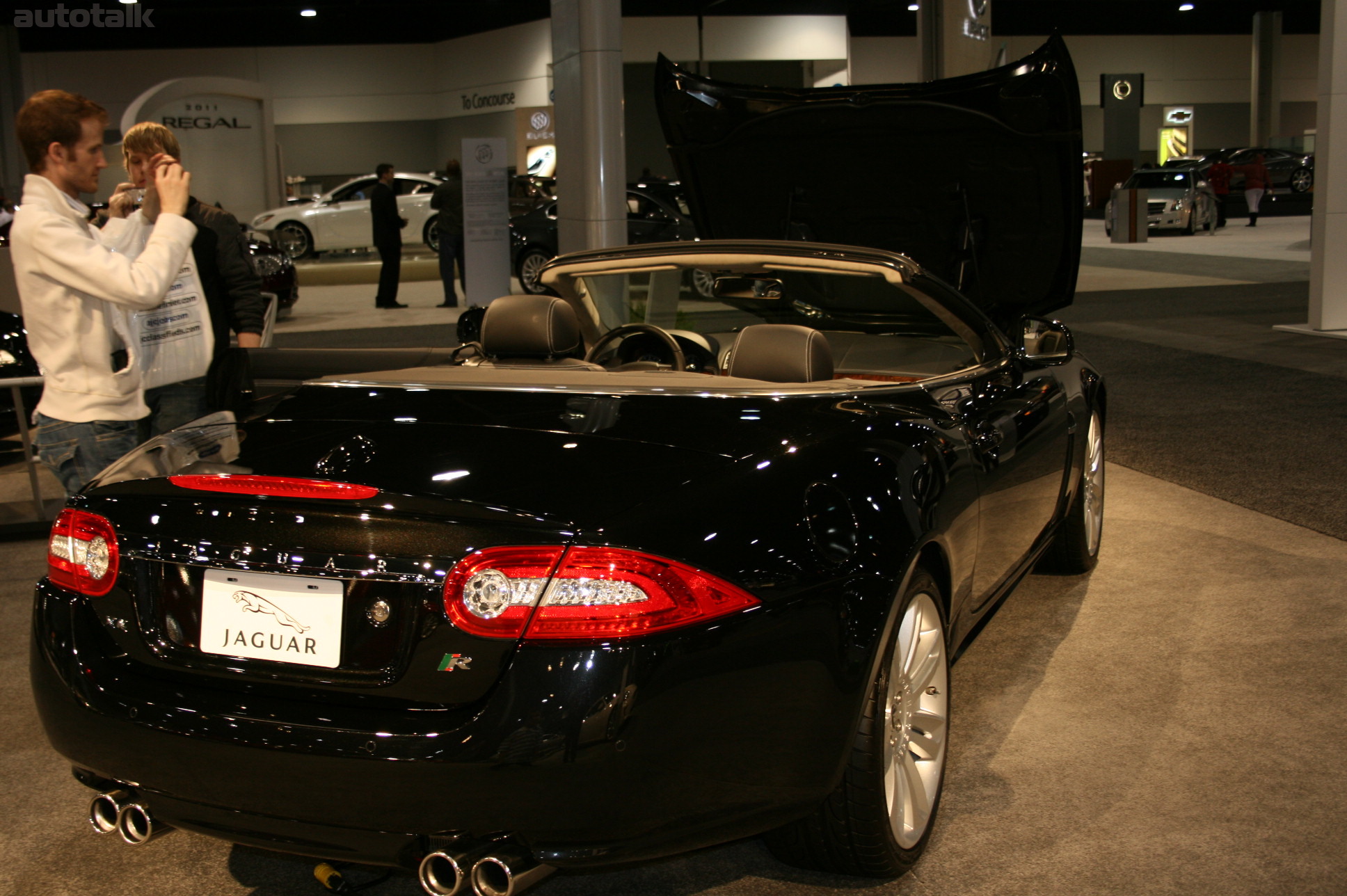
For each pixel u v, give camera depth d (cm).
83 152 309
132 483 212
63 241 300
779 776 200
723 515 196
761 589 193
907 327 324
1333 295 1050
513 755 177
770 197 468
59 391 319
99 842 267
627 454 205
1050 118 372
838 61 3328
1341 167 1032
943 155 409
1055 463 365
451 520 185
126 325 322
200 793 196
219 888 247
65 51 3331
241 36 3416
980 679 341
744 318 342
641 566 182
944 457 254
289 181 3194
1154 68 4062
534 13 3077
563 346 303
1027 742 300
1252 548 458
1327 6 1017
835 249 291
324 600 190
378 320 1438
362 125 3506
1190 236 2486
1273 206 3156
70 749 208
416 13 3456
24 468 682
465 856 181
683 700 184
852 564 210
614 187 939
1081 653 359
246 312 405
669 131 460
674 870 248
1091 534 433
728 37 3188
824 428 229
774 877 244
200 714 193
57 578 216
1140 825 257
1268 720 308
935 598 250
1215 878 235
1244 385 812
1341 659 348
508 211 1497
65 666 207
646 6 3147
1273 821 257
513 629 180
